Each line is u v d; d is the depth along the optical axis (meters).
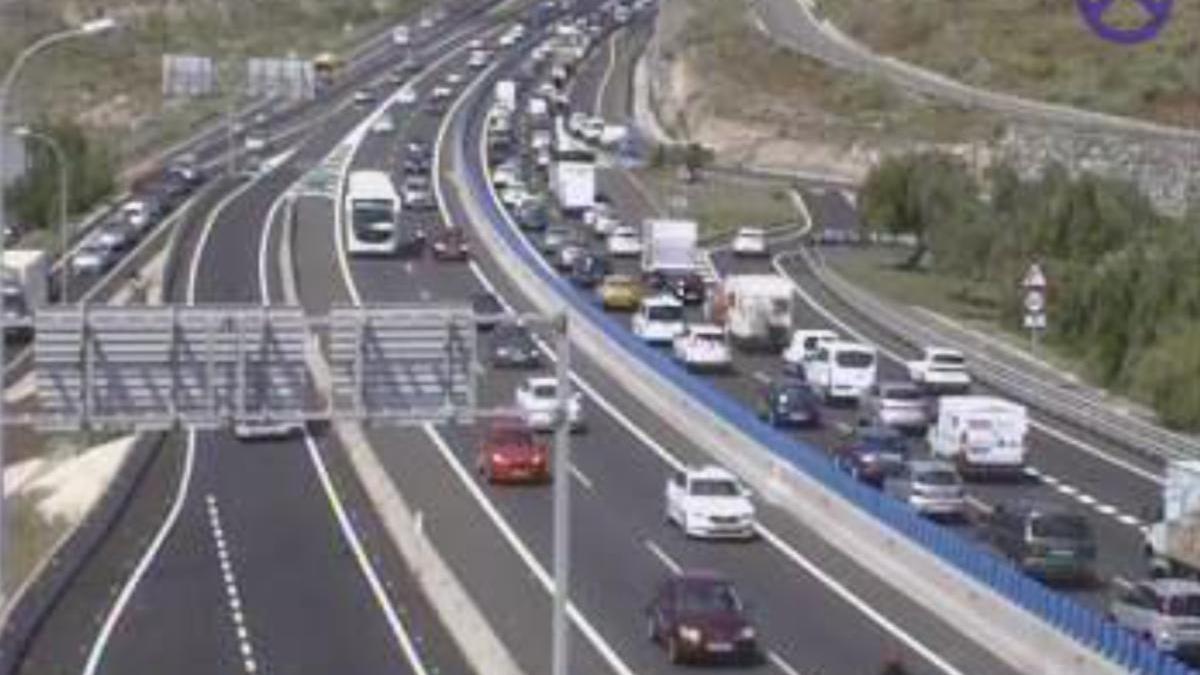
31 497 105.31
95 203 193.88
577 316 140.38
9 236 179.88
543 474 101.25
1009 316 146.62
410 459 107.56
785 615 75.50
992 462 100.50
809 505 92.69
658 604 71.06
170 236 182.50
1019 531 79.81
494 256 174.00
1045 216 157.75
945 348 129.12
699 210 199.38
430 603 80.50
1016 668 67.75
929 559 78.12
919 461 93.56
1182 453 104.62
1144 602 69.50
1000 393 123.19
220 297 155.38
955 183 173.62
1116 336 129.12
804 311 151.25
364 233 172.38
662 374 119.31
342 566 87.94
